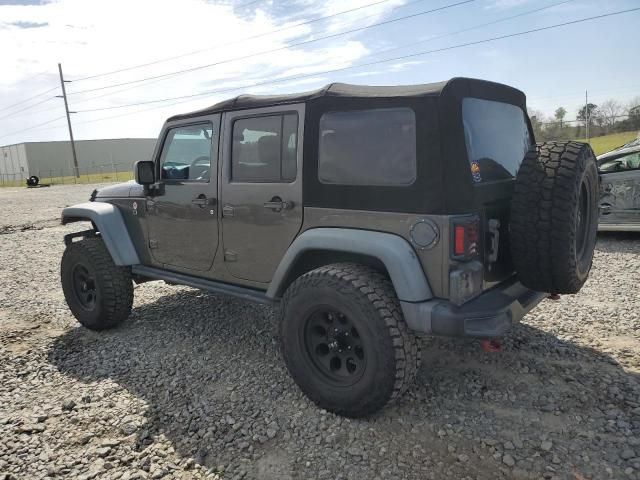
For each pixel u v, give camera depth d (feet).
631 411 9.55
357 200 9.71
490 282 9.66
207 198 12.57
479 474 8.07
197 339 14.37
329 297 9.47
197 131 12.93
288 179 10.91
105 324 15.12
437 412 9.86
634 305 15.33
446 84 8.84
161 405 10.76
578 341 12.86
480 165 9.59
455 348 12.64
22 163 227.81
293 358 10.28
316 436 9.32
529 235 9.25
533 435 8.98
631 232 26.76
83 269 15.53
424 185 8.84
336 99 9.95
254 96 11.69
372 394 9.22
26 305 18.62
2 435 9.84
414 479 8.04
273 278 10.95
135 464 8.80
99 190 16.55
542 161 9.37
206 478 8.38
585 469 8.03
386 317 8.96
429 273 8.96
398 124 9.16
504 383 10.85
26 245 32.35
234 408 10.46
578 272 9.67
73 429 9.98
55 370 12.78
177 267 13.92
